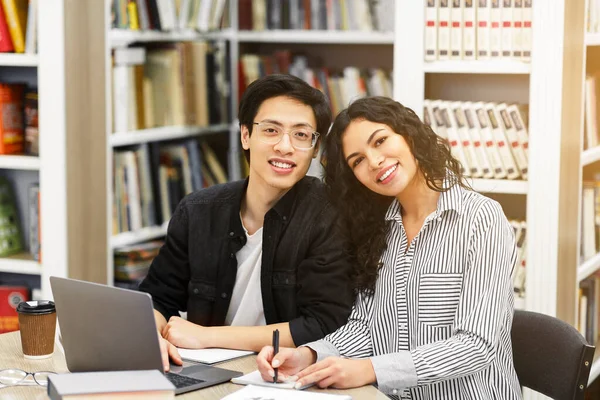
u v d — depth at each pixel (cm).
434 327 243
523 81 393
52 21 379
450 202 244
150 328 199
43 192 390
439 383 243
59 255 391
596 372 403
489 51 371
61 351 248
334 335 253
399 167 243
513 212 402
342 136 250
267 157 257
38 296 414
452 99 404
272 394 206
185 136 480
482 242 239
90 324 207
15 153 409
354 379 220
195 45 472
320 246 262
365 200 259
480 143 379
